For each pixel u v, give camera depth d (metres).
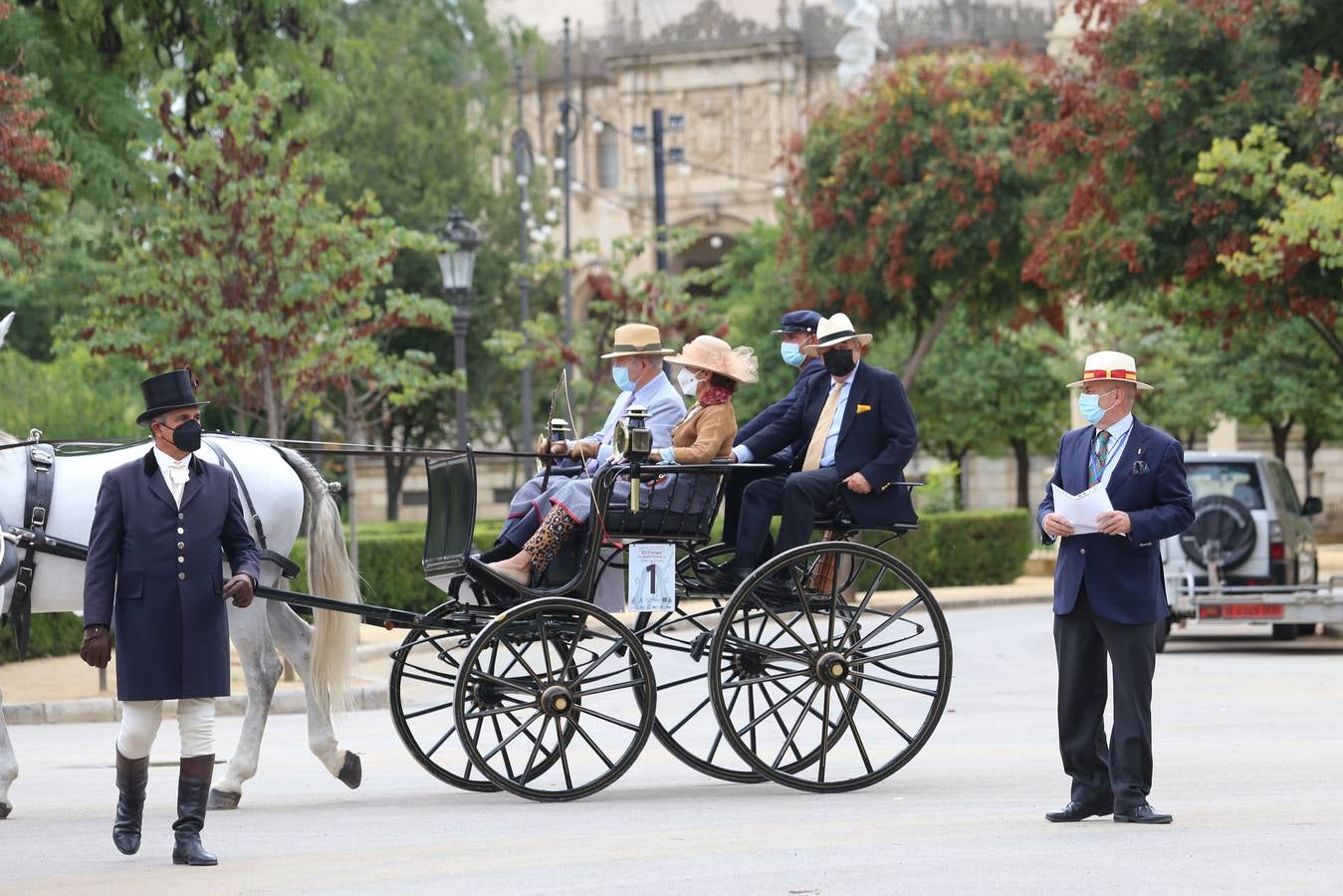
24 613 26.50
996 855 20.17
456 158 130.88
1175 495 22.48
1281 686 44.16
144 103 69.69
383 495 167.50
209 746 21.48
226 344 62.91
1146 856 19.91
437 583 27.75
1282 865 19.25
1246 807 23.70
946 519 87.31
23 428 58.06
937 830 22.25
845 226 91.81
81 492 26.86
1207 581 56.09
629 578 26.84
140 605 21.19
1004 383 136.88
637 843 21.88
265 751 35.50
